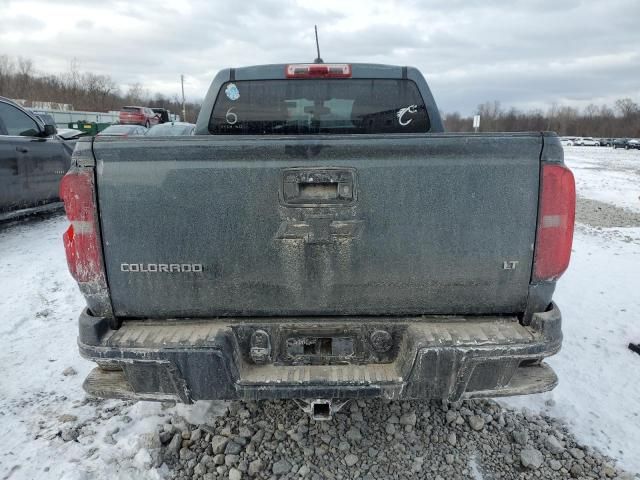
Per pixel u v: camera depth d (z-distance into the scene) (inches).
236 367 88.1
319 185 86.2
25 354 153.0
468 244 87.4
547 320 87.3
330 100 136.6
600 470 105.2
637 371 145.9
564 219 86.6
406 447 110.4
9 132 270.5
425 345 85.1
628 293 211.6
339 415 119.6
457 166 85.2
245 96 137.0
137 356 85.8
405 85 135.9
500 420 119.3
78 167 85.3
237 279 88.7
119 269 88.1
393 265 88.1
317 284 88.9
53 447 109.6
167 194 85.6
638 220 409.4
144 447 108.0
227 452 107.7
